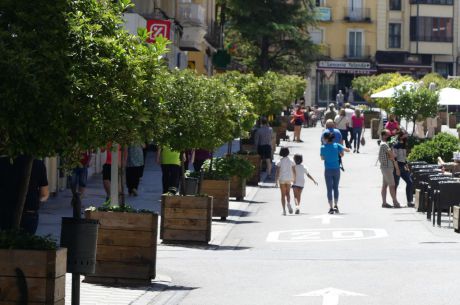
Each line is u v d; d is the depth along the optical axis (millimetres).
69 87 10953
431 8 132750
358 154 62031
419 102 53906
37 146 11258
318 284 17234
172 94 25172
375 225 30297
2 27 11086
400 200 39281
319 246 25047
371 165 54938
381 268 19375
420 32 133125
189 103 25281
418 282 17297
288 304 15070
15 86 10453
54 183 34469
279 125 73000
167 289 16828
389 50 133750
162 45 13211
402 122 90375
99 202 33062
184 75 25797
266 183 46219
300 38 101250
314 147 67375
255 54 103625
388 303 15070
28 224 16125
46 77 10828
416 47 133125
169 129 24766
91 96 11297
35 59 10633
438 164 39375
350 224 30641
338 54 134000
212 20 82062
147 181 42500
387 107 62281
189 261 20984
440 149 40438
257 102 48281
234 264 20375
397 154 36875
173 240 24969
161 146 25797
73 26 11234
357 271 18969
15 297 11438
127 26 42531
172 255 22438
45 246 11625
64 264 11719
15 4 11078
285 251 23688
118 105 11602
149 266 17328
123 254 17344
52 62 10883
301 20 100500
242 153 45094
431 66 133250
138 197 35406
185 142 25328
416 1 132875
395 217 32875
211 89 26562
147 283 17312
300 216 33281
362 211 35062
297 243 25766
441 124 81000
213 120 25938
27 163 12742
